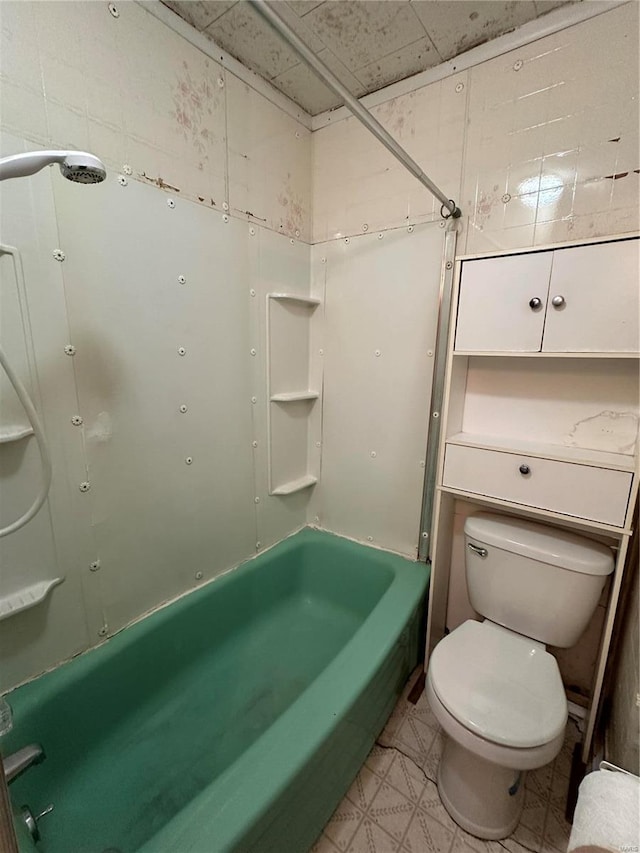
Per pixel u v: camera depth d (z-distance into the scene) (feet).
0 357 2.77
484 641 4.22
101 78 3.39
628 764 3.30
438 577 5.20
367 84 4.99
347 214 5.61
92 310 3.56
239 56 4.49
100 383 3.71
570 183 4.06
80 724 3.74
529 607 4.33
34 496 3.39
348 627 5.95
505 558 4.42
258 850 2.67
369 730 4.16
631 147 3.74
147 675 4.35
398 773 4.19
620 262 3.40
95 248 3.51
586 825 2.13
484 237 4.61
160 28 3.75
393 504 5.88
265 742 3.06
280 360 5.75
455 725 3.37
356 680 3.68
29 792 3.31
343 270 5.75
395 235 5.24
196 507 4.87
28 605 3.32
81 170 2.24
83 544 3.79
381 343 5.59
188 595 4.89
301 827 3.20
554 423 4.47
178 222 4.16
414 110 4.87
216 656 5.20
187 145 4.14
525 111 4.19
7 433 3.09
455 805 3.76
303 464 6.57
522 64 4.13
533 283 3.81
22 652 3.48
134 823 3.43
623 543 3.62
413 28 4.07
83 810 3.50
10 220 2.99
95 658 3.88
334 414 6.24
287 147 5.35
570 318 3.67
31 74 2.99
